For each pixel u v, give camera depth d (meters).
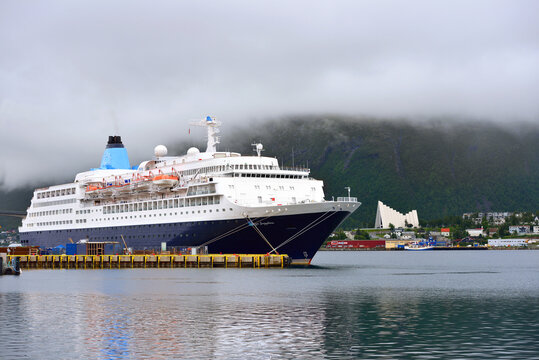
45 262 119.38
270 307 59.38
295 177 111.69
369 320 51.88
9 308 59.50
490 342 43.09
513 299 66.38
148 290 74.38
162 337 44.88
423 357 38.91
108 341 43.62
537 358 38.53
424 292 73.50
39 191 153.62
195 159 119.00
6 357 39.25
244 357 38.88
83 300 65.31
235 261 108.81
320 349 40.97
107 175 140.38
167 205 115.88
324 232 103.88
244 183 106.56
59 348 41.53
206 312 56.31
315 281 86.62
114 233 127.69
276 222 102.19
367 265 155.00
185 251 112.38
